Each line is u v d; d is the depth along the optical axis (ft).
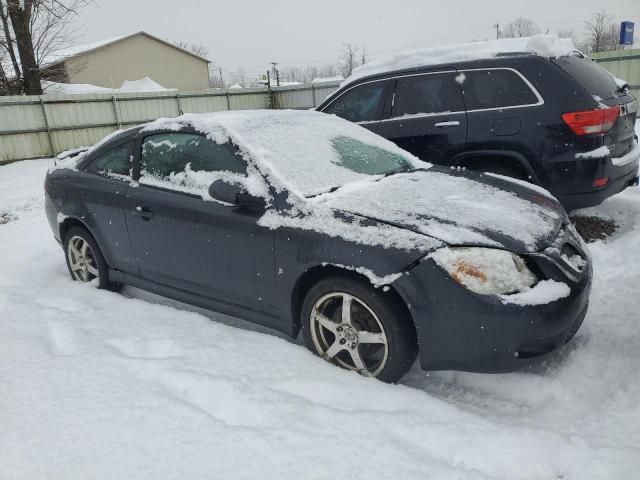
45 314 11.75
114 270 13.21
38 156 56.29
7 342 10.35
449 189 10.55
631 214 17.76
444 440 7.27
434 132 17.29
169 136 11.89
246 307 10.39
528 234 8.82
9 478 6.66
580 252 9.49
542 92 15.67
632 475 6.52
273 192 9.82
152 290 12.32
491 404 8.52
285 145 11.09
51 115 56.75
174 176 11.51
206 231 10.53
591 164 15.14
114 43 118.21
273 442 7.11
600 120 14.97
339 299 9.20
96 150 13.65
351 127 13.44
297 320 9.82
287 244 9.34
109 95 61.93
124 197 12.22
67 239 14.30
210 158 10.92
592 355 9.41
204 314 12.30
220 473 6.59
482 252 8.20
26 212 28.02
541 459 6.96
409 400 8.17
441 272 8.05
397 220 8.84
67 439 7.33
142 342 10.21
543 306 7.88
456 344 8.07
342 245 8.73
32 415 7.92
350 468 6.64
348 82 19.57
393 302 8.50
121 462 6.84
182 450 7.01
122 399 8.21
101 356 9.61
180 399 8.23
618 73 54.85
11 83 69.26
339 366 9.29
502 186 11.18
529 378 8.92
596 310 11.24
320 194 10.01
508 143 16.11
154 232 11.58
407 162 12.85
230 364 9.23
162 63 128.16
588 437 7.26
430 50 18.33
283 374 8.91
